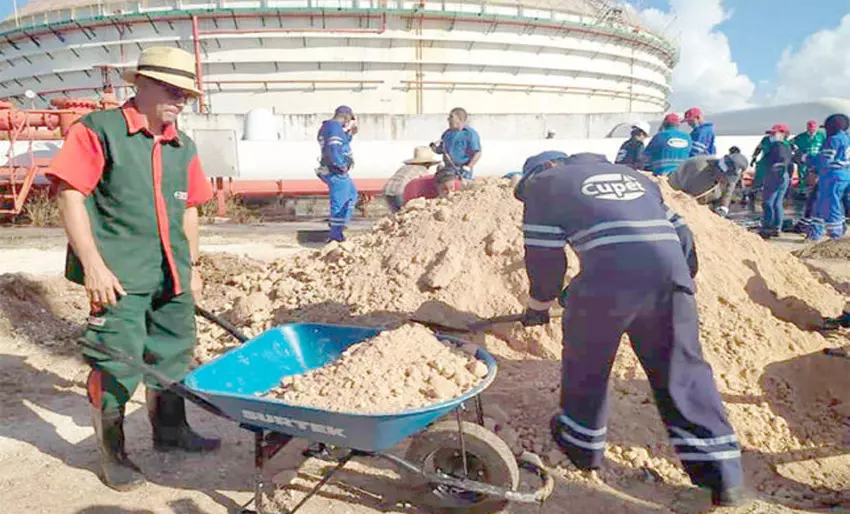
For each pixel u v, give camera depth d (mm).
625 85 32219
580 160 2963
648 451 3258
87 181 2797
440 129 20219
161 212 3020
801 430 3588
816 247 9750
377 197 15984
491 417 3379
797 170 15156
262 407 2477
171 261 3105
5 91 30078
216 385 2812
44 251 9398
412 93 26703
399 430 2381
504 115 21484
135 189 2912
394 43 26156
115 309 2953
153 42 26031
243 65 25781
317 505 2859
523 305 4141
